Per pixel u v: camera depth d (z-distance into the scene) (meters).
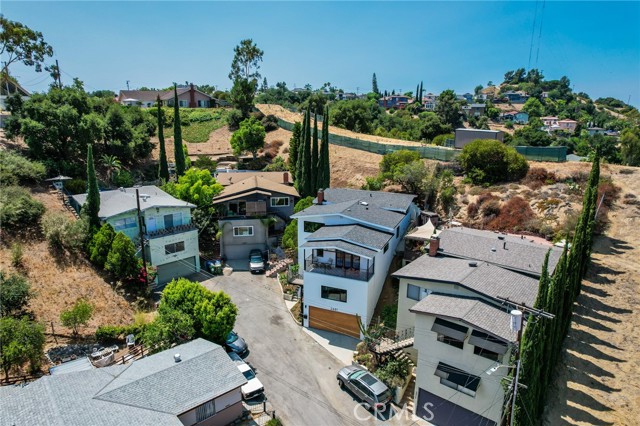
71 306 29.88
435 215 44.66
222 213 46.25
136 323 29.67
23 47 52.50
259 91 150.50
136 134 61.56
